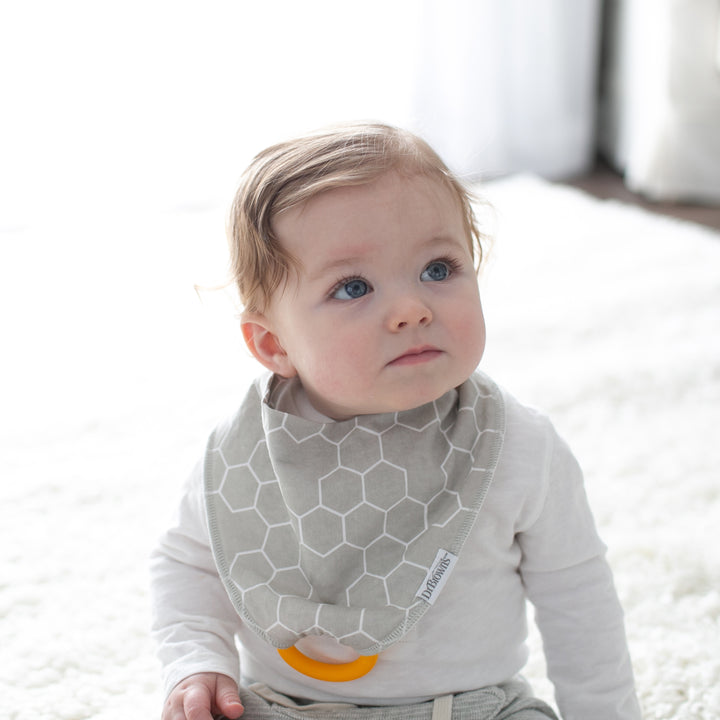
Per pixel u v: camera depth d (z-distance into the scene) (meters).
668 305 1.85
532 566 0.74
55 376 1.72
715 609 1.02
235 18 2.64
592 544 0.74
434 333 0.67
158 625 0.77
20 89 2.55
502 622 0.74
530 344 1.72
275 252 0.69
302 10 2.67
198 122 2.70
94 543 1.20
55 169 2.64
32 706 0.92
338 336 0.67
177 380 1.68
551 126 3.00
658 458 1.32
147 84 2.64
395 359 0.66
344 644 0.70
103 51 2.58
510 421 0.73
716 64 2.52
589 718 0.73
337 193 0.67
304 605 0.70
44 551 1.18
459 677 0.73
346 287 0.67
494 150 2.92
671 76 2.58
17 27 2.51
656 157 2.68
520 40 2.90
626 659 0.74
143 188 2.71
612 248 2.20
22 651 1.00
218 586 0.78
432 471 0.71
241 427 0.77
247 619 0.72
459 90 2.84
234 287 0.78
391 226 0.67
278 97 2.72
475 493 0.70
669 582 1.06
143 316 1.99
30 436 1.49
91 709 0.92
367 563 0.71
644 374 1.56
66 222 2.66
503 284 2.03
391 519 0.71
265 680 0.77
